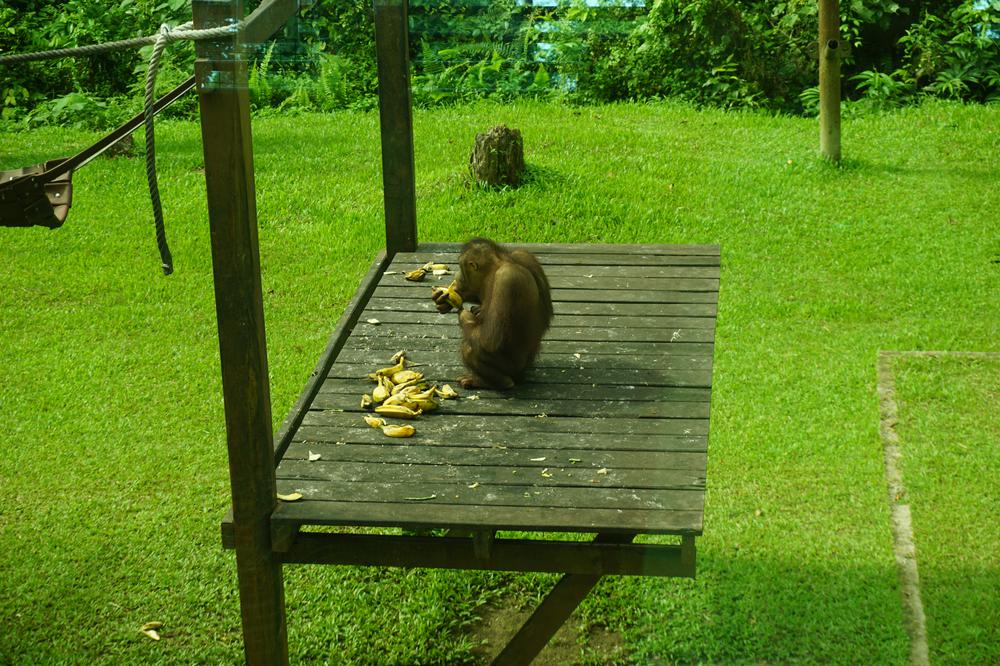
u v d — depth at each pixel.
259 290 4.04
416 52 10.92
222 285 3.92
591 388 5.24
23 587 6.03
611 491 4.34
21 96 15.37
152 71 3.50
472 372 5.35
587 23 13.74
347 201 11.61
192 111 15.17
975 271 9.72
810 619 5.63
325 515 4.21
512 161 11.14
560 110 13.88
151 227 11.09
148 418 7.88
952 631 5.46
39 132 14.29
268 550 4.26
